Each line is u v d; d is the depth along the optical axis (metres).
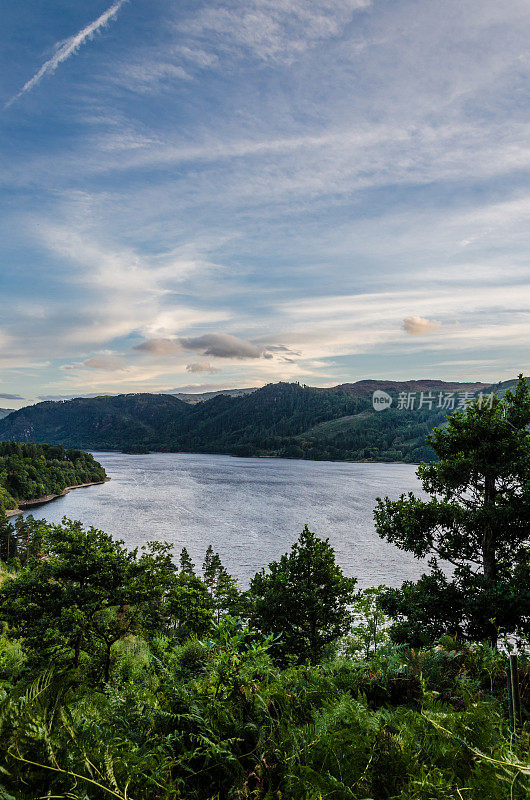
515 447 11.55
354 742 2.60
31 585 16.25
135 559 16.91
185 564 60.31
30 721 2.03
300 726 3.00
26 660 15.17
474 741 2.75
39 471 180.88
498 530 11.76
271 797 2.30
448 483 12.61
